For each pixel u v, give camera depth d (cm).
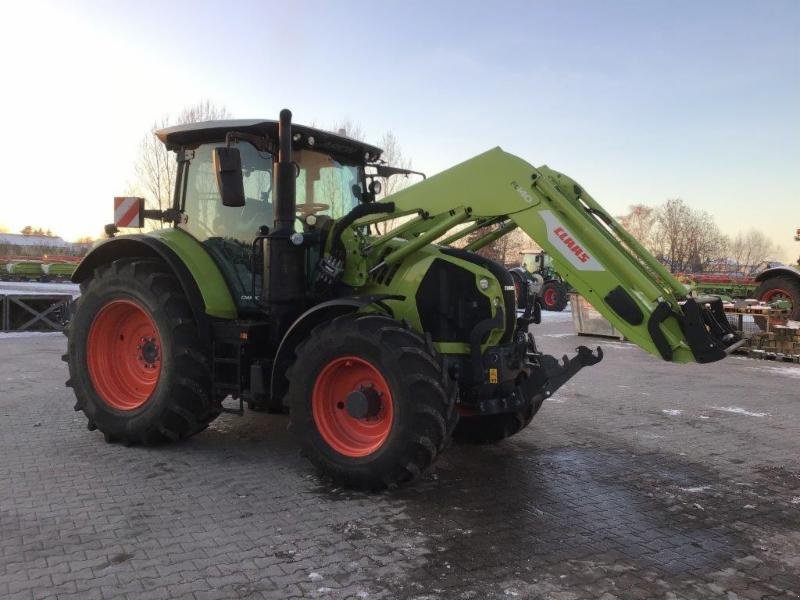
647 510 393
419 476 399
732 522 376
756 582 303
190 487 414
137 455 483
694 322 367
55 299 1389
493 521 368
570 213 400
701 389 809
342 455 411
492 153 430
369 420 414
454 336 441
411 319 440
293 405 426
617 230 421
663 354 373
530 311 506
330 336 410
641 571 311
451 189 442
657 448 534
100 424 507
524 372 470
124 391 522
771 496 422
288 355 445
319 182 522
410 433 382
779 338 1097
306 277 471
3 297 1327
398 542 336
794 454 521
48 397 683
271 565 307
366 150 551
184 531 345
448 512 379
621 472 466
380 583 292
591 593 288
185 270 486
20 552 316
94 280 529
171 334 476
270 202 495
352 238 465
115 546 325
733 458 509
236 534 342
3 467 449
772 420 640
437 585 291
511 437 560
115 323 528
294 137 489
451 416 388
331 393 427
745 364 1044
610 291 389
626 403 716
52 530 343
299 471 449
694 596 288
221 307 482
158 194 1962
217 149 441
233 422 586
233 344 476
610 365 1009
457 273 441
